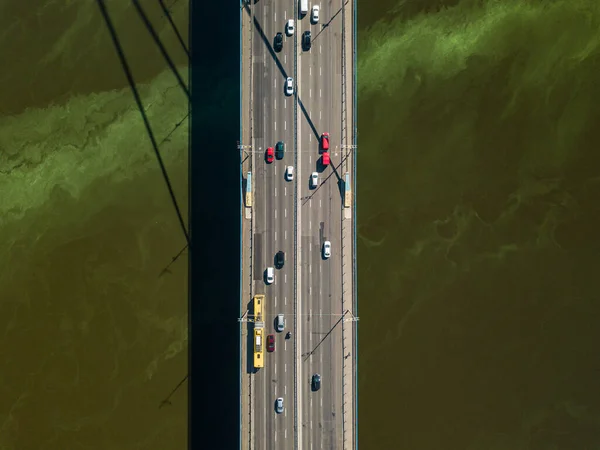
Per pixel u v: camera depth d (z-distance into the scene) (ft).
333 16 436.76
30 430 481.05
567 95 485.56
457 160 483.51
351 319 427.33
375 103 486.38
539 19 488.44
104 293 486.79
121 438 476.95
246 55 437.58
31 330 487.61
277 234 432.66
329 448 422.82
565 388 467.93
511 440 466.70
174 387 476.95
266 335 428.56
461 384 469.57
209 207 485.56
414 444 465.47
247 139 435.94
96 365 482.69
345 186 431.84
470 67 488.02
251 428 425.28
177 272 483.92
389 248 478.59
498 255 478.18
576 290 474.49
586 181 480.64
